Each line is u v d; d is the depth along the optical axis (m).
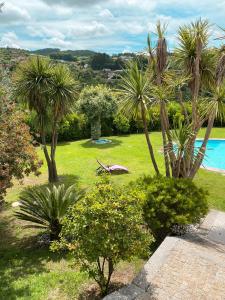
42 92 13.08
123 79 9.74
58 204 8.18
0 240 8.80
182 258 6.80
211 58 10.14
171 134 9.72
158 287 5.80
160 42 9.69
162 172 15.33
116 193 5.99
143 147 21.12
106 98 23.39
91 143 23.05
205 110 9.82
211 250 7.51
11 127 8.66
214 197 11.73
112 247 5.32
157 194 8.17
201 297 5.59
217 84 9.73
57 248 6.00
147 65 10.09
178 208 8.03
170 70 10.21
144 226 8.16
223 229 9.16
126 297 5.48
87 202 5.82
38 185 13.62
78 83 14.34
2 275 6.86
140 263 7.19
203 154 9.89
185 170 9.98
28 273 6.94
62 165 16.94
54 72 13.44
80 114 25.00
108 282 5.95
